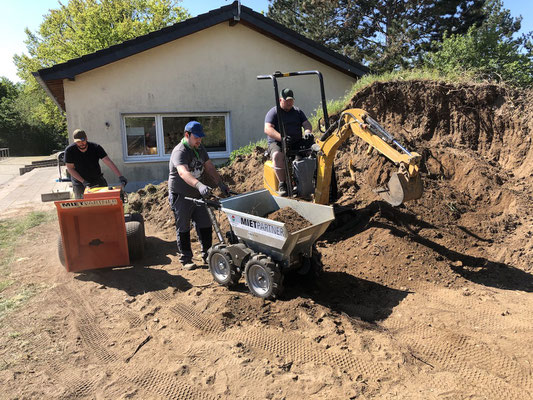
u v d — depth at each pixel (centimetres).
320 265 468
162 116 1179
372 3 2450
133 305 445
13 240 715
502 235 542
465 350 335
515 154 698
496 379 298
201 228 543
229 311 411
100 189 545
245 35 1205
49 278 530
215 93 1206
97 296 471
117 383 314
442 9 2272
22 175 2034
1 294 482
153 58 1129
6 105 4675
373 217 578
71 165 599
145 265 565
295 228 435
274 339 360
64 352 358
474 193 633
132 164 1152
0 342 376
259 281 437
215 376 315
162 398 295
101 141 1115
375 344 349
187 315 413
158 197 859
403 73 936
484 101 743
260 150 884
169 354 349
